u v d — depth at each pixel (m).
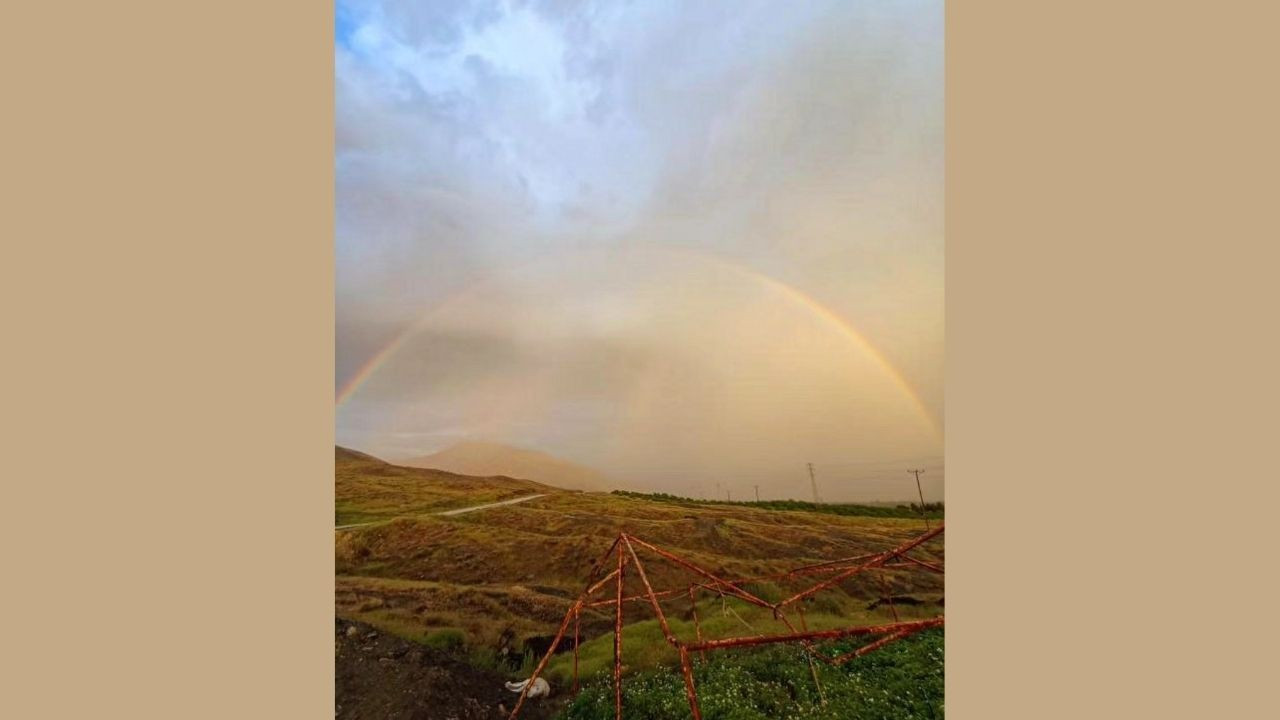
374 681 15.17
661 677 13.58
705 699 11.68
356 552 27.56
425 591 21.98
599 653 16.33
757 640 8.87
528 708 13.88
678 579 24.80
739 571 25.17
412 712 13.70
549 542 28.94
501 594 21.66
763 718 10.89
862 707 11.70
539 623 19.16
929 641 15.51
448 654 16.47
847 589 22.42
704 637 16.75
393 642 17.25
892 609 18.84
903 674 13.45
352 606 20.28
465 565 26.12
